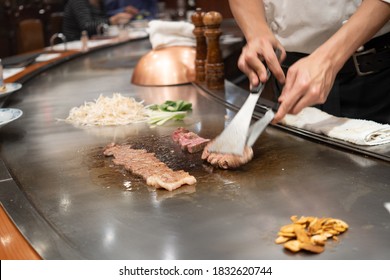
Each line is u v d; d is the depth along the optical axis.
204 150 1.13
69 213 0.94
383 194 0.94
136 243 0.81
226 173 1.07
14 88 1.64
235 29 3.28
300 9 1.44
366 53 1.43
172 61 1.88
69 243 0.82
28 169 1.15
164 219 0.89
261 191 0.99
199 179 1.05
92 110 1.47
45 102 1.71
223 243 0.80
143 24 3.86
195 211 0.92
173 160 1.15
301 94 1.10
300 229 0.79
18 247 0.81
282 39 1.52
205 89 1.73
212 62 1.72
